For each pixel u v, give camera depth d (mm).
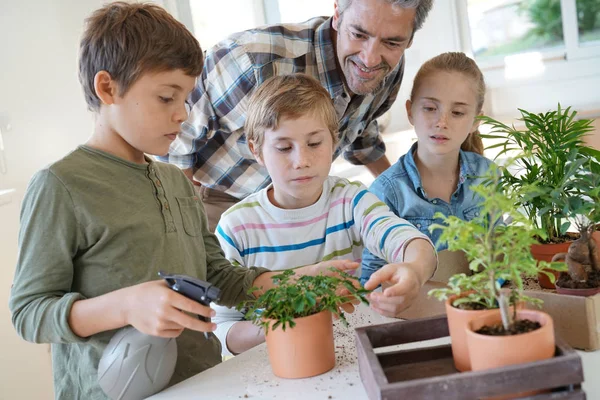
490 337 822
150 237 1266
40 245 1160
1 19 2602
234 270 1402
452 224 875
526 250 908
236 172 2020
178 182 1446
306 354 1070
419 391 810
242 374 1132
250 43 1814
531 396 814
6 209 2396
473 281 907
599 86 4035
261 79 1811
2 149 2527
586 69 4047
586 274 1125
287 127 1409
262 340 1340
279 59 1835
